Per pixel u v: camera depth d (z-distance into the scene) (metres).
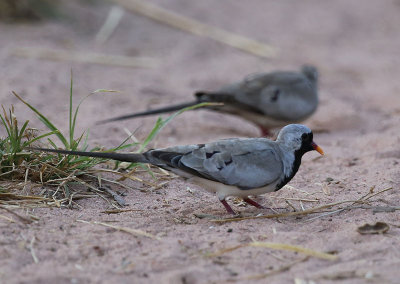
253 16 24.88
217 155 9.45
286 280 7.45
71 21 22.33
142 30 22.36
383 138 14.16
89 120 14.60
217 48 21.59
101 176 10.98
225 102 14.47
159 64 19.86
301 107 14.51
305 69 15.29
